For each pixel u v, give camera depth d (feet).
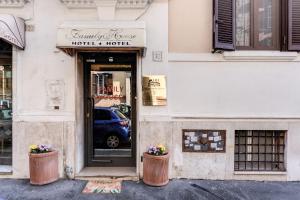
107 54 19.94
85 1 18.20
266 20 19.20
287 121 18.62
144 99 18.51
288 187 17.54
